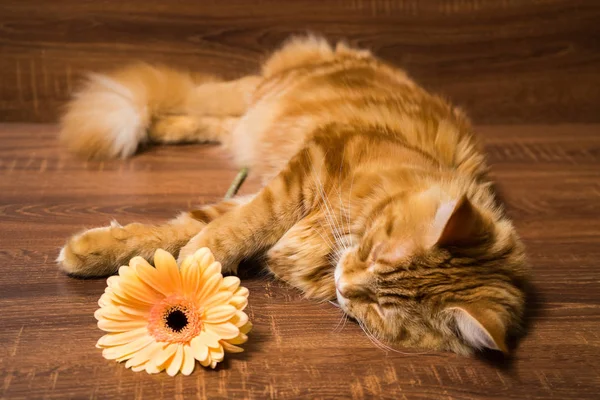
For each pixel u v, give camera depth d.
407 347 0.66
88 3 0.91
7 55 0.91
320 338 0.66
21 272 0.68
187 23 0.94
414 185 0.69
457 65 1.01
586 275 0.75
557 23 1.01
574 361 0.66
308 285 0.71
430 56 1.00
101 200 0.78
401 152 0.72
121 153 0.86
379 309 0.66
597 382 0.64
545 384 0.63
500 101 1.03
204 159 0.88
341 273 0.66
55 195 0.78
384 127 0.75
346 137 0.73
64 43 0.92
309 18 0.97
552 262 0.77
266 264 0.72
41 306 0.65
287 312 0.68
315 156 0.71
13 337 0.62
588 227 0.82
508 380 0.64
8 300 0.65
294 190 0.71
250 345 0.64
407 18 0.98
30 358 0.61
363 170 0.70
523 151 0.97
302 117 0.80
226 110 0.91
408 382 0.63
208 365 0.62
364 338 0.66
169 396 0.59
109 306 0.62
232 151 0.89
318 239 0.70
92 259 0.67
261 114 0.85
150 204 0.78
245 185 0.83
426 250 0.63
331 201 0.70
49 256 0.70
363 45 0.99
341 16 0.97
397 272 0.64
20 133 0.90
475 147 0.79
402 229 0.65
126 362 0.61
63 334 0.63
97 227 0.72
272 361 0.63
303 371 0.62
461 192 0.68
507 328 0.64
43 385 0.59
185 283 0.62
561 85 1.03
